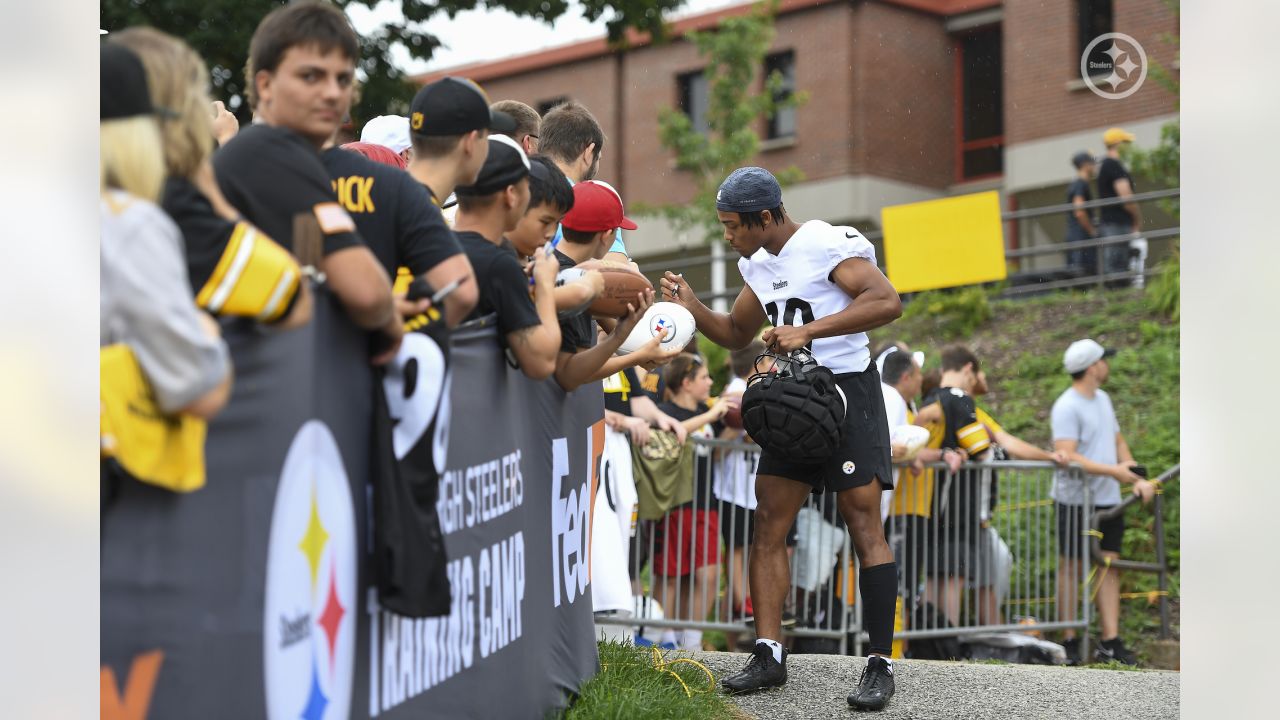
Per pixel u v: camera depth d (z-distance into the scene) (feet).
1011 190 65.67
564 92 81.87
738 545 20.85
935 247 41.19
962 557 22.58
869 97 72.02
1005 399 36.68
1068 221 45.78
